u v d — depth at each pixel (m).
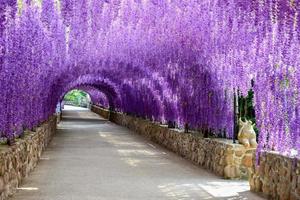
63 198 5.66
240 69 6.47
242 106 9.06
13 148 5.88
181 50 8.24
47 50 7.54
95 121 28.42
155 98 14.91
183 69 9.75
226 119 8.75
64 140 14.77
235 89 7.36
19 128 6.70
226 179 7.55
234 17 5.54
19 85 6.27
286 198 5.39
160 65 10.53
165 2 7.00
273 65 5.43
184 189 6.52
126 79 18.16
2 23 4.45
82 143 13.80
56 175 7.55
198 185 6.89
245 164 7.65
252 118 9.16
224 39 6.41
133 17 7.13
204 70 8.66
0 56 5.46
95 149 12.07
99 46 8.84
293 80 5.19
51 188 6.34
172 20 7.12
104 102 35.41
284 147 5.48
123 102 23.89
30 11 6.23
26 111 7.63
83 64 12.60
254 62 5.73
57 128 20.84
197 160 9.52
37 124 9.81
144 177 7.54
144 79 14.87
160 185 6.80
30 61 6.56
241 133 7.73
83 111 44.62
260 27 5.22
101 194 5.98
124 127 22.77
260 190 6.19
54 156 10.31
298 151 5.22
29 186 6.48
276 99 5.46
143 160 9.91
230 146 7.62
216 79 8.48
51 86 13.28
